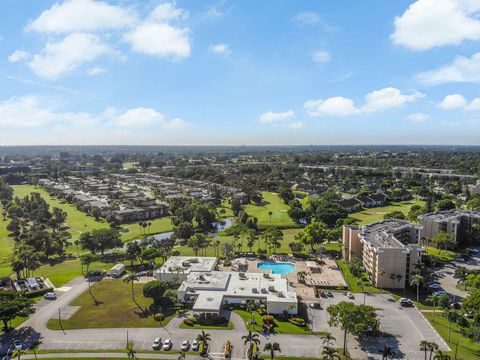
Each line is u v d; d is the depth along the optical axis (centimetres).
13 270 16212
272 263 18738
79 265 18575
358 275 16888
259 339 11388
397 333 11762
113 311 13262
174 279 15838
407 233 19612
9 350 10788
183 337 11544
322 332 11869
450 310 12325
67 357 10419
